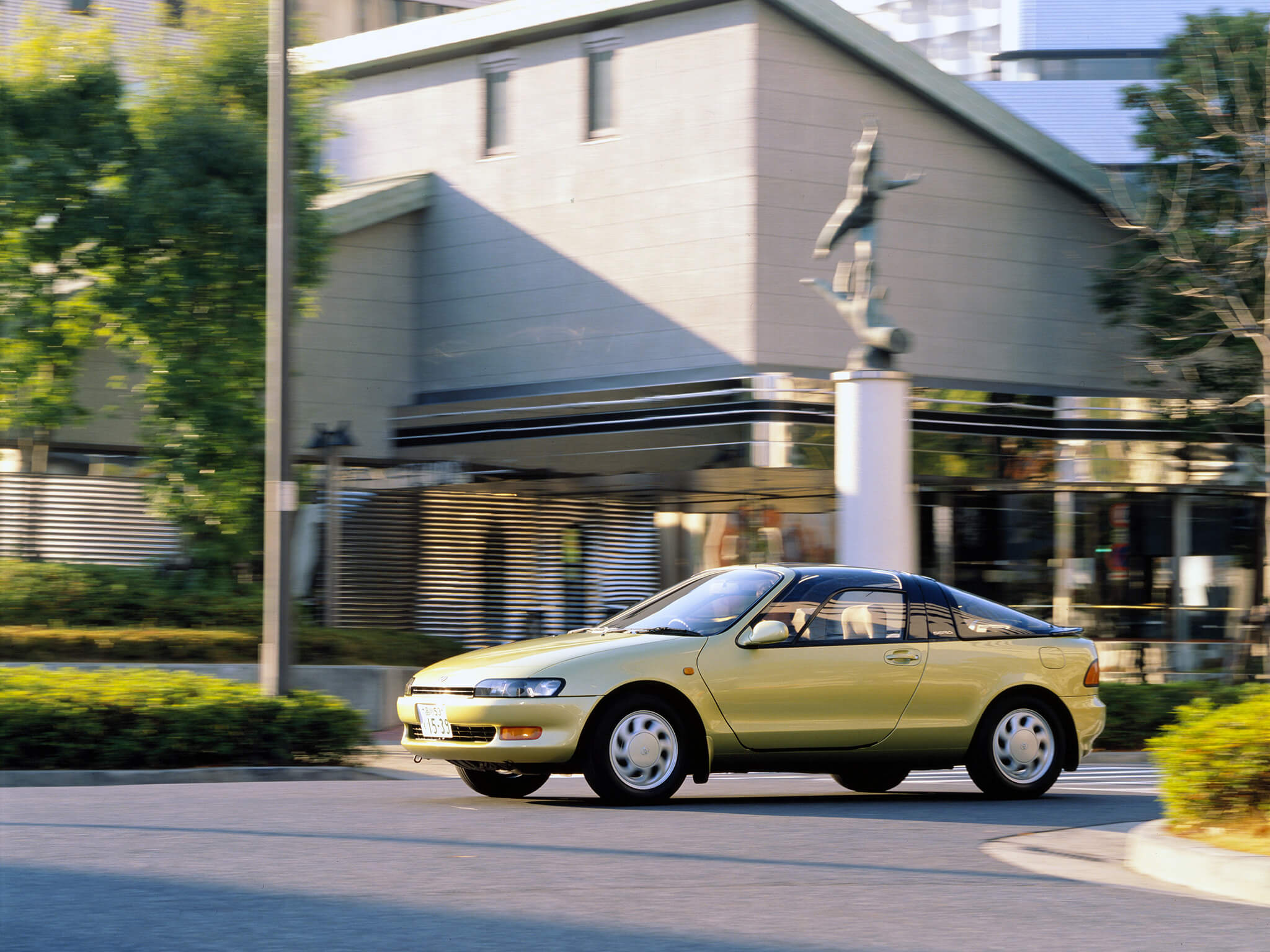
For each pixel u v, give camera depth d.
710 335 25.88
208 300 22.83
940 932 7.01
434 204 29.50
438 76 29.81
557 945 6.53
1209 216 27.77
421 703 11.86
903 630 12.66
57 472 24.73
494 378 28.48
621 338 26.98
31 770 14.77
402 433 28.69
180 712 15.41
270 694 16.45
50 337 22.62
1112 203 28.86
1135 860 9.27
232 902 7.30
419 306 29.55
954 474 26.55
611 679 11.48
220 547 23.09
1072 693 13.20
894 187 21.59
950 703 12.64
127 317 22.41
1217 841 9.07
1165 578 29.30
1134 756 19.50
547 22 27.98
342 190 29.30
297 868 8.25
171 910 7.09
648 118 27.02
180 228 22.05
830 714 12.16
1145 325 28.64
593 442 26.38
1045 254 28.70
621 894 7.73
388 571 26.36
